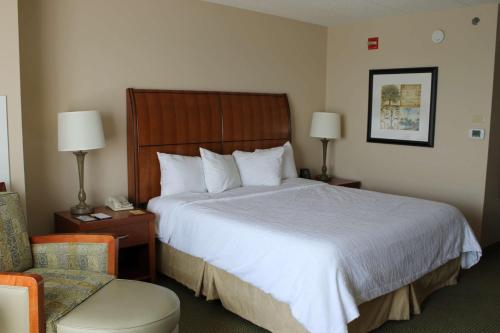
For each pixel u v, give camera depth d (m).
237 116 4.57
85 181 3.75
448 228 3.35
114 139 3.88
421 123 4.77
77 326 1.98
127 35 3.86
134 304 2.17
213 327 2.94
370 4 4.36
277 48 5.00
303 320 2.40
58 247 2.58
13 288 1.95
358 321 2.67
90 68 3.69
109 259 2.55
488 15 4.21
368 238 2.71
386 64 5.02
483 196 4.38
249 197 3.77
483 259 4.30
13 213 2.50
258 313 2.81
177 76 4.20
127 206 3.64
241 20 4.62
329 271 2.41
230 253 2.94
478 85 4.32
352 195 3.89
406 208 3.41
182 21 4.18
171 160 3.88
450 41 4.48
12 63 2.95
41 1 3.39
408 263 2.92
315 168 5.62
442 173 4.66
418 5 4.36
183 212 3.39
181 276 3.45
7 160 2.98
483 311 3.21
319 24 5.38
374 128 5.19
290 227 2.84
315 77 5.48
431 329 2.94
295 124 5.31
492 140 4.37
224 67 4.55
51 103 3.52
